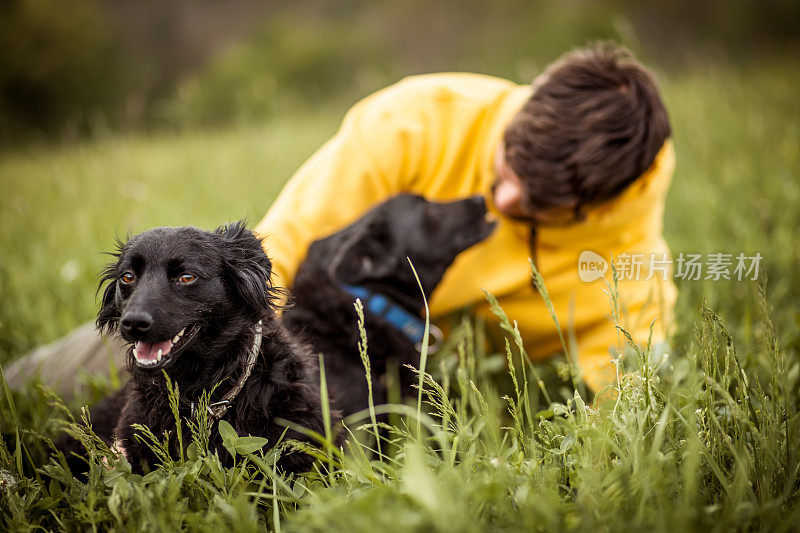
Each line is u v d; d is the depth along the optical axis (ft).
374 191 11.43
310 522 5.01
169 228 7.09
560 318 10.94
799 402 8.16
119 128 52.49
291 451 6.65
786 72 36.22
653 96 9.37
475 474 5.94
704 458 6.01
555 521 4.83
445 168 11.57
